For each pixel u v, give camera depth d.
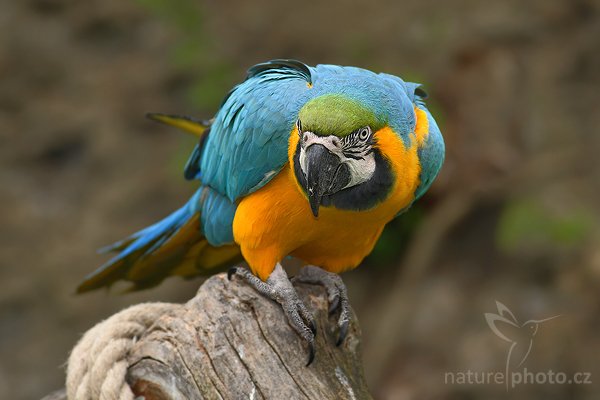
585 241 11.97
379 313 12.61
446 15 13.70
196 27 14.08
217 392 4.59
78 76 14.89
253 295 4.88
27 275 13.44
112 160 14.23
